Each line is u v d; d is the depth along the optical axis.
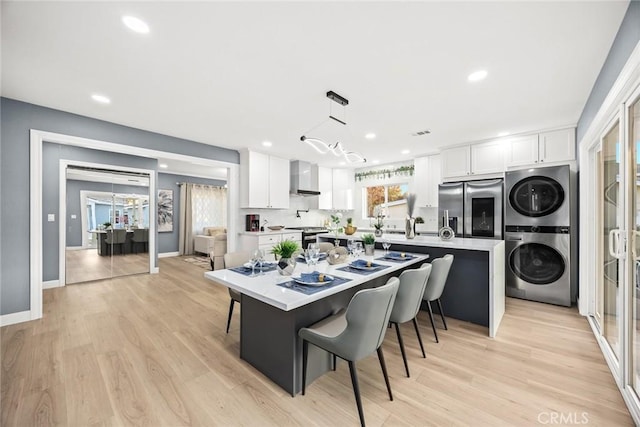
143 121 3.45
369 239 2.79
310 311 1.88
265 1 1.49
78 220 4.41
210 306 3.37
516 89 2.50
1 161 2.72
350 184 6.71
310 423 1.50
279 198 5.38
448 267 2.46
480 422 1.50
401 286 1.88
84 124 3.26
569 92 2.55
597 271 2.77
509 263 3.66
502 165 3.98
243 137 4.18
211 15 1.60
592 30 1.70
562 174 3.29
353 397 1.72
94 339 2.46
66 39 1.82
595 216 2.88
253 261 2.16
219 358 2.17
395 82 2.38
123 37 1.80
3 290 2.74
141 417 1.54
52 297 3.68
